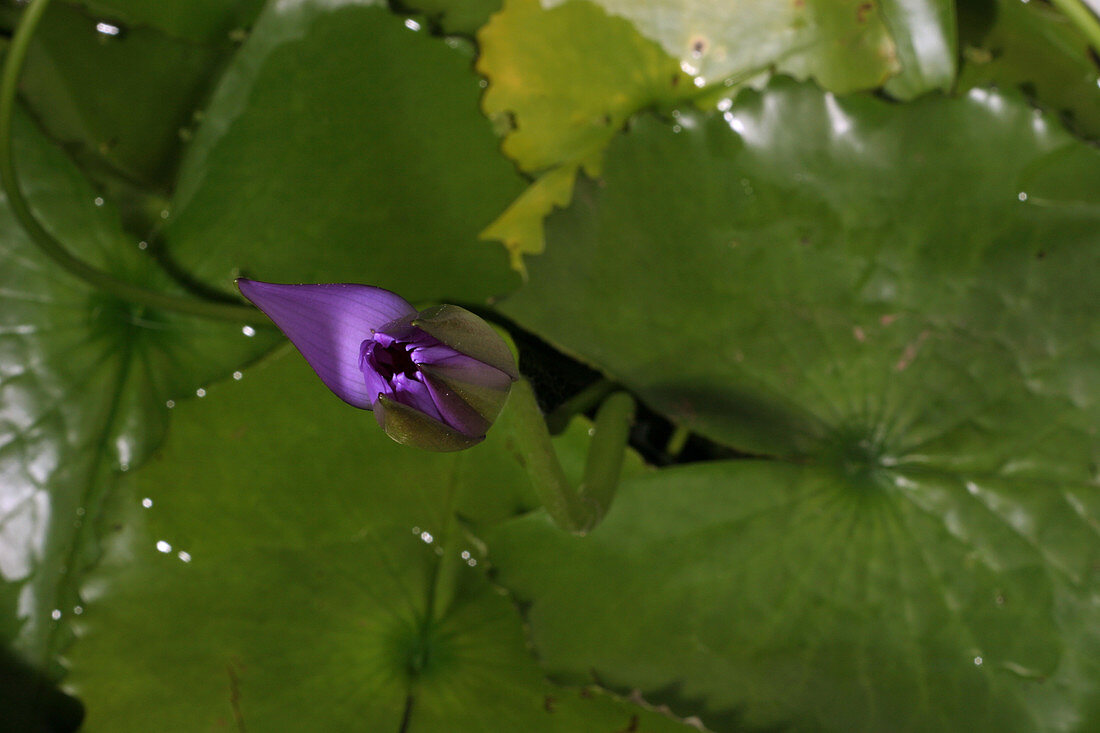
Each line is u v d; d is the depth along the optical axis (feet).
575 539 5.69
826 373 5.67
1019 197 5.62
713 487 5.68
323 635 5.74
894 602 5.65
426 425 5.20
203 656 5.74
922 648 5.64
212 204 5.80
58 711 5.79
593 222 5.70
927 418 5.65
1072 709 5.61
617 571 5.68
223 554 5.74
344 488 5.77
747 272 5.68
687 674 5.66
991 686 5.63
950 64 5.75
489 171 5.82
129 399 5.82
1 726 5.76
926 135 5.63
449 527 5.77
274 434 5.76
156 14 5.90
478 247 5.82
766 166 5.66
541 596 5.68
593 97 5.82
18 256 5.81
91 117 5.91
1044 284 5.62
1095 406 5.61
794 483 5.67
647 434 5.82
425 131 5.80
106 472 5.81
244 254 5.81
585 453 5.75
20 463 5.80
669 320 5.70
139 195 5.90
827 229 5.66
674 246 5.69
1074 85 5.83
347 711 5.73
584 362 5.72
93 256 5.82
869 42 5.76
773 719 5.65
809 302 5.67
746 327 5.68
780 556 5.66
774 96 5.65
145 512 5.75
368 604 5.75
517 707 5.72
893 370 5.66
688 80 5.80
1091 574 5.61
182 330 5.82
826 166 5.65
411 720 5.73
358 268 5.82
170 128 5.92
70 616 5.78
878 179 5.64
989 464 5.64
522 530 5.69
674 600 5.67
